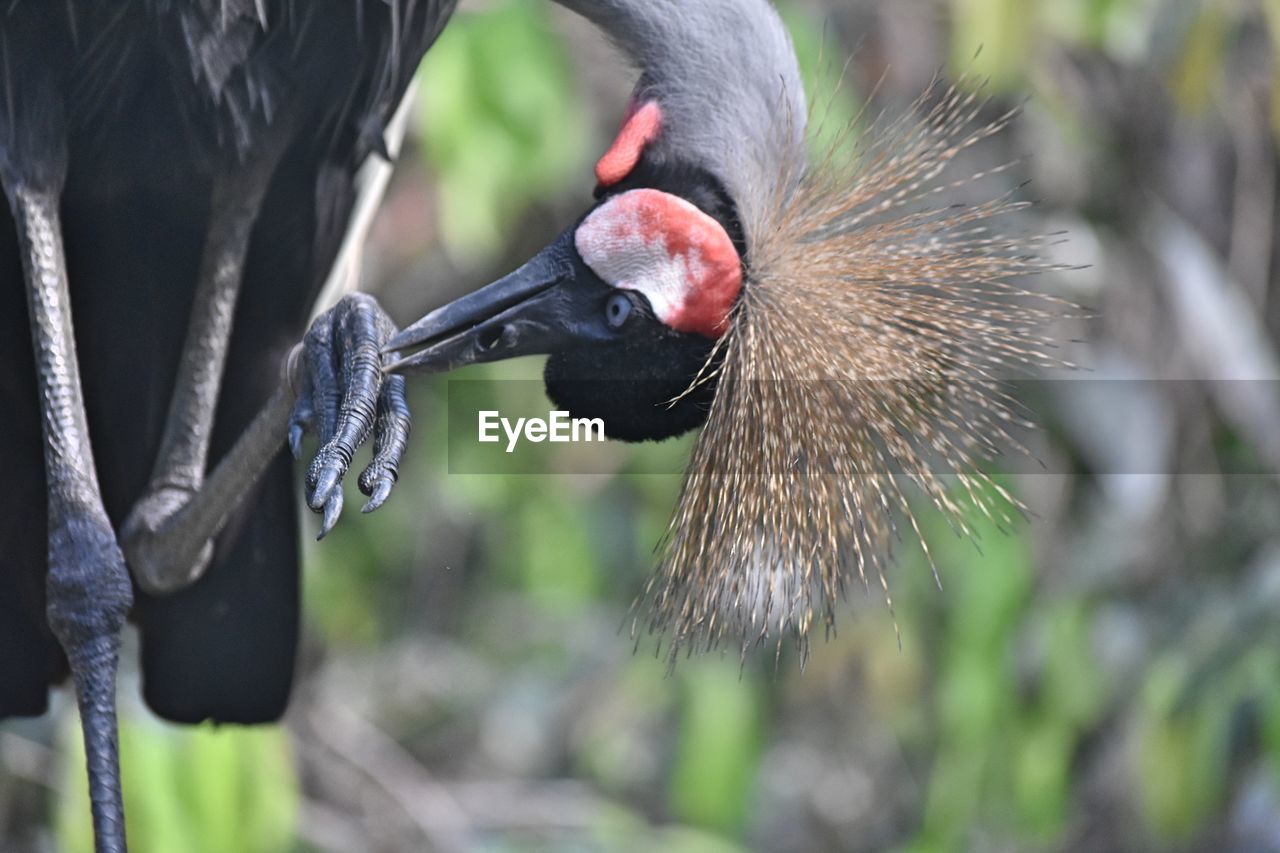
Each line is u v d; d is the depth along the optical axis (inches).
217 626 67.7
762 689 84.9
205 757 75.2
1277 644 81.5
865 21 83.9
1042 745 83.1
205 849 75.0
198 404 64.8
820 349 63.6
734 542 63.1
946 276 64.5
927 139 66.1
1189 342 84.7
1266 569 83.0
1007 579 81.8
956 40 78.6
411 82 67.3
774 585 63.8
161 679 68.0
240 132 64.4
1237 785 84.8
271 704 68.4
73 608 61.6
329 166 66.1
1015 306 64.8
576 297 63.3
